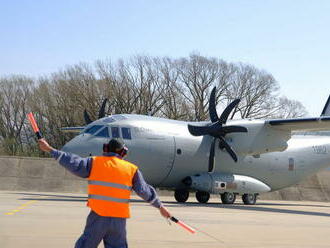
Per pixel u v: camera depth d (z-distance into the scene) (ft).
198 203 74.23
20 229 30.76
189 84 186.91
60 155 17.44
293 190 111.96
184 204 68.49
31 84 195.62
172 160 70.03
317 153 86.48
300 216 52.60
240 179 75.25
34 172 99.04
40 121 186.50
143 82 180.34
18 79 196.03
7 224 33.04
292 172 83.46
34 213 41.65
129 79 180.34
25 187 96.43
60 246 25.29
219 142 72.23
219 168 74.18
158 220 40.24
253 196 77.97
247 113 193.67
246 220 44.06
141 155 67.31
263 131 73.05
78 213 43.45
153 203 18.33
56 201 61.05
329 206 88.63
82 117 176.24
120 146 18.58
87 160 17.94
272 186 83.25
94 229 17.42
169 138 69.77
